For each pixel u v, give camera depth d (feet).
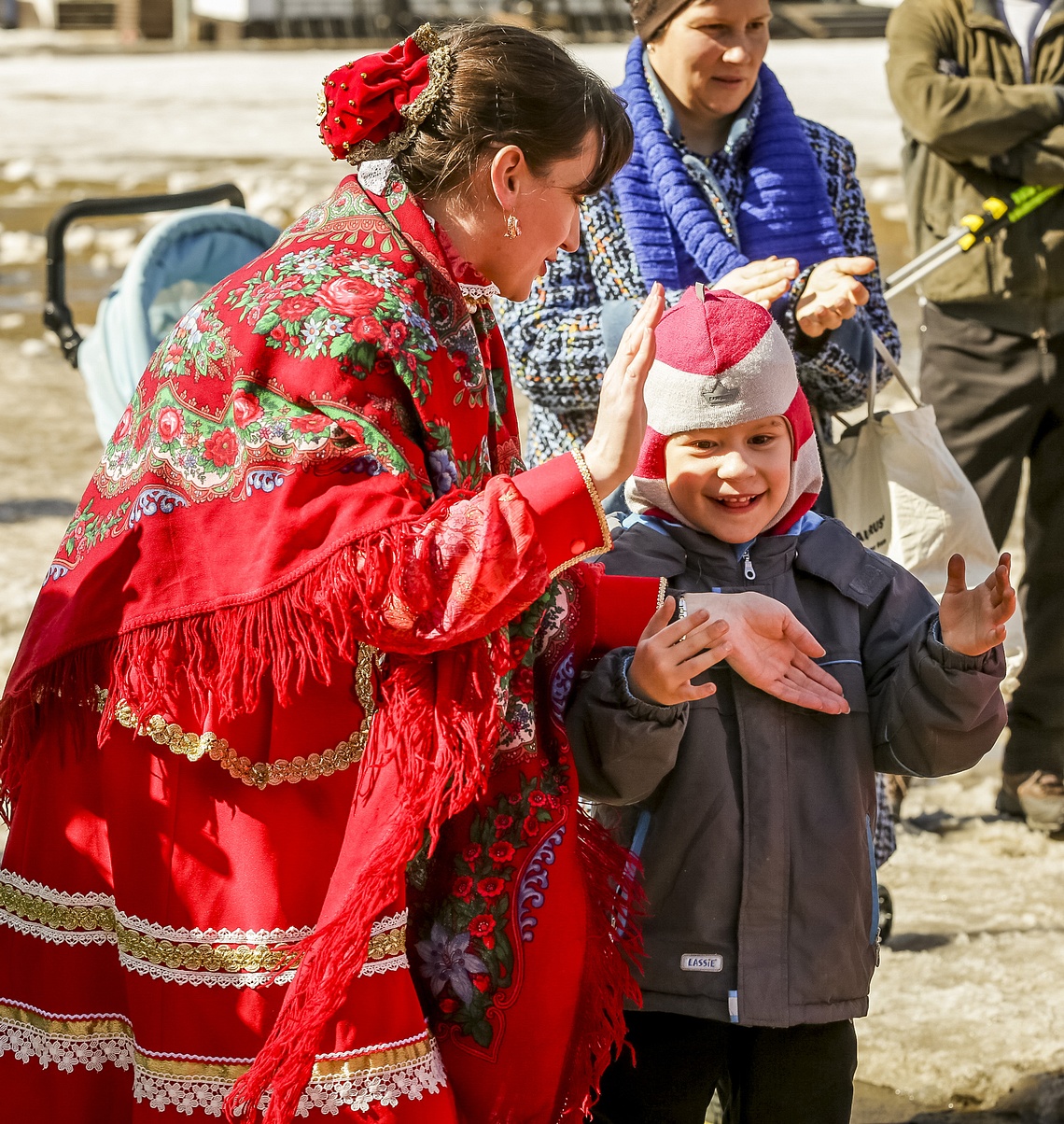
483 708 8.62
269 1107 8.39
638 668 9.60
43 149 85.66
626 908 10.00
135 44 191.72
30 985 9.40
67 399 39.99
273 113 108.27
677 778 10.37
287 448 8.54
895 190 63.00
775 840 10.27
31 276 54.85
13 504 30.76
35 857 9.41
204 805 8.91
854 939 10.36
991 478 18.79
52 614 9.14
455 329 9.14
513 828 9.50
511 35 9.14
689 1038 10.44
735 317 10.46
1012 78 18.51
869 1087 13.32
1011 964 15.19
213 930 8.89
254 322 8.71
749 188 13.79
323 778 8.96
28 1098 9.37
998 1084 13.25
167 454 8.91
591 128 9.09
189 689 8.84
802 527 11.18
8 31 214.07
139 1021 9.01
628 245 13.42
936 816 19.01
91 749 9.22
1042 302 18.20
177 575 8.79
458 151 8.97
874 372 13.20
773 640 10.25
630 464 8.78
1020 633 13.50
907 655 10.42
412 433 8.81
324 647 8.43
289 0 194.29
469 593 8.26
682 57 13.47
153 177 73.82
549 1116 9.45
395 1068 8.82
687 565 10.99
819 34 174.81
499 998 9.39
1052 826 18.34
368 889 8.40
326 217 9.25
